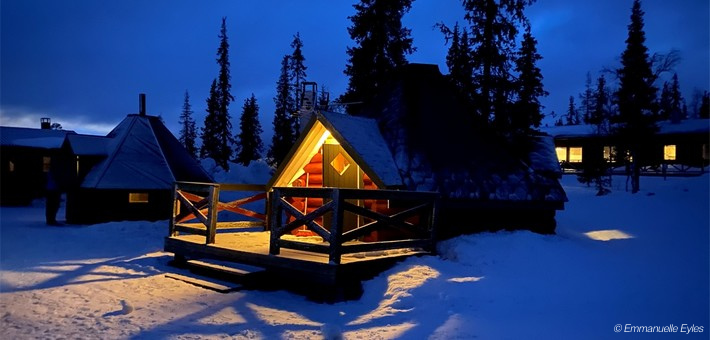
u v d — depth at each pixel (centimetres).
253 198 1334
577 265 948
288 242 858
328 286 798
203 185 1091
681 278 860
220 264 1027
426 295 750
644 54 3048
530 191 1260
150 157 2256
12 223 2155
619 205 2144
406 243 934
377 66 2519
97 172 2119
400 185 1134
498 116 1967
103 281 955
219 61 4244
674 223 1636
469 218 1206
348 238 812
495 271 902
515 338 562
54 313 713
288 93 4412
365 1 2553
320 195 819
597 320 627
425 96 1409
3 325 650
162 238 1633
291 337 607
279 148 4391
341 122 1197
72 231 1788
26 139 3688
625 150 3162
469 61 2028
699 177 2731
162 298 820
